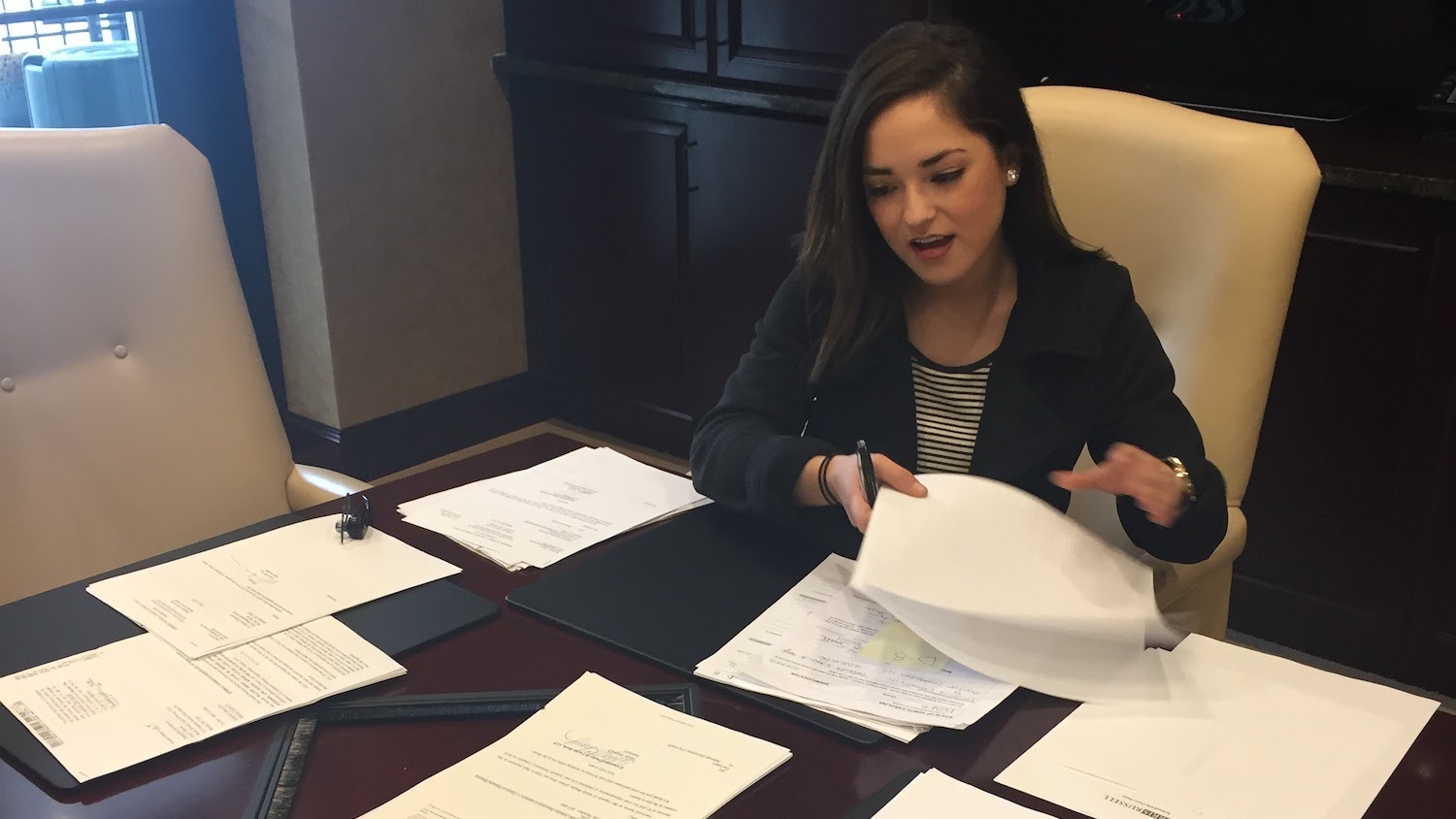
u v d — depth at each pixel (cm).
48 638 107
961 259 118
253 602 112
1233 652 101
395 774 89
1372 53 249
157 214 144
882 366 133
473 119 315
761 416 135
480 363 333
